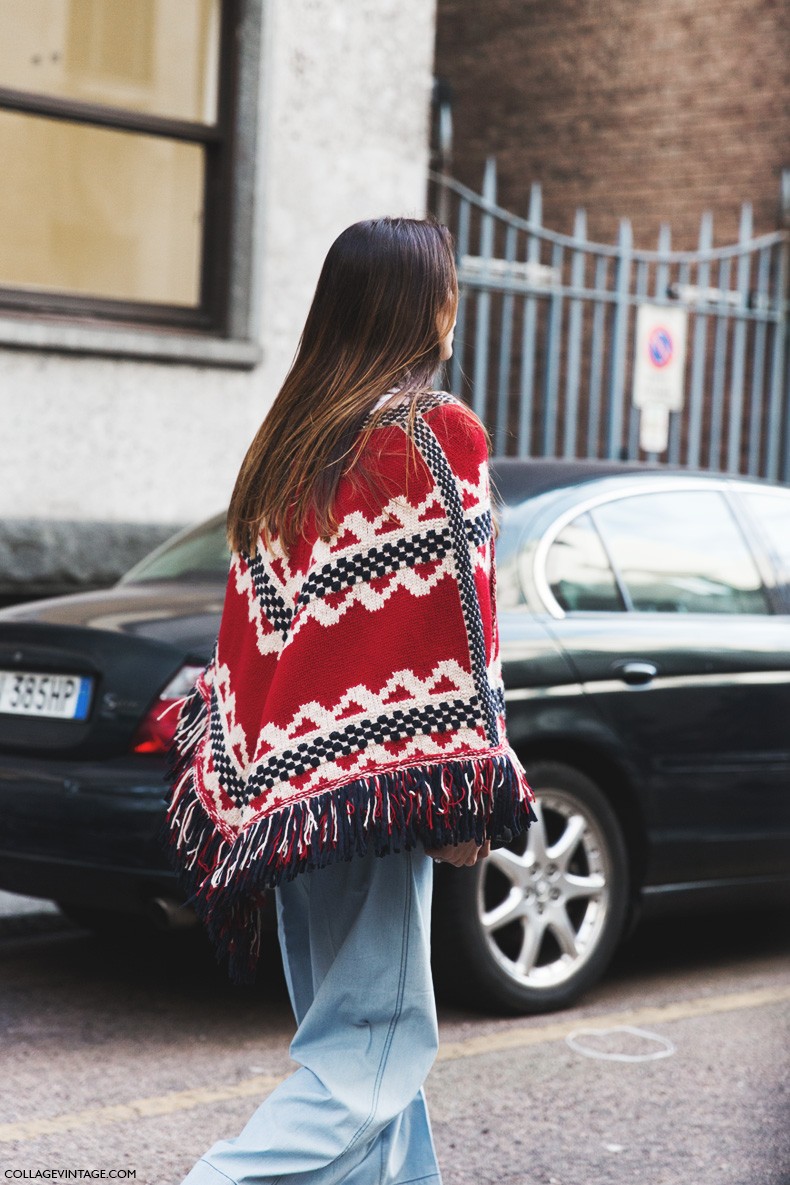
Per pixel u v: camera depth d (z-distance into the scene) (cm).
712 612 611
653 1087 480
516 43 1711
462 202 1106
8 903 662
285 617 290
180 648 509
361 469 283
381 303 295
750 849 601
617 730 557
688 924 713
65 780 510
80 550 939
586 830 559
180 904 500
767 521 654
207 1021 538
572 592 568
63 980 584
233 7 998
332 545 282
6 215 937
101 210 972
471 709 280
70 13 945
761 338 1302
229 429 1009
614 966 631
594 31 1645
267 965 611
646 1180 408
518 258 1702
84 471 948
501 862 534
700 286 1248
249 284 1011
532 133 1700
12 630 546
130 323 977
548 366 1134
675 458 1255
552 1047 516
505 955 567
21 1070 480
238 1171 283
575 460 627
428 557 281
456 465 285
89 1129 434
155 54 980
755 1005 576
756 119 1520
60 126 952
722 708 589
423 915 300
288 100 1020
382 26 1055
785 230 1334
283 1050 508
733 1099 471
